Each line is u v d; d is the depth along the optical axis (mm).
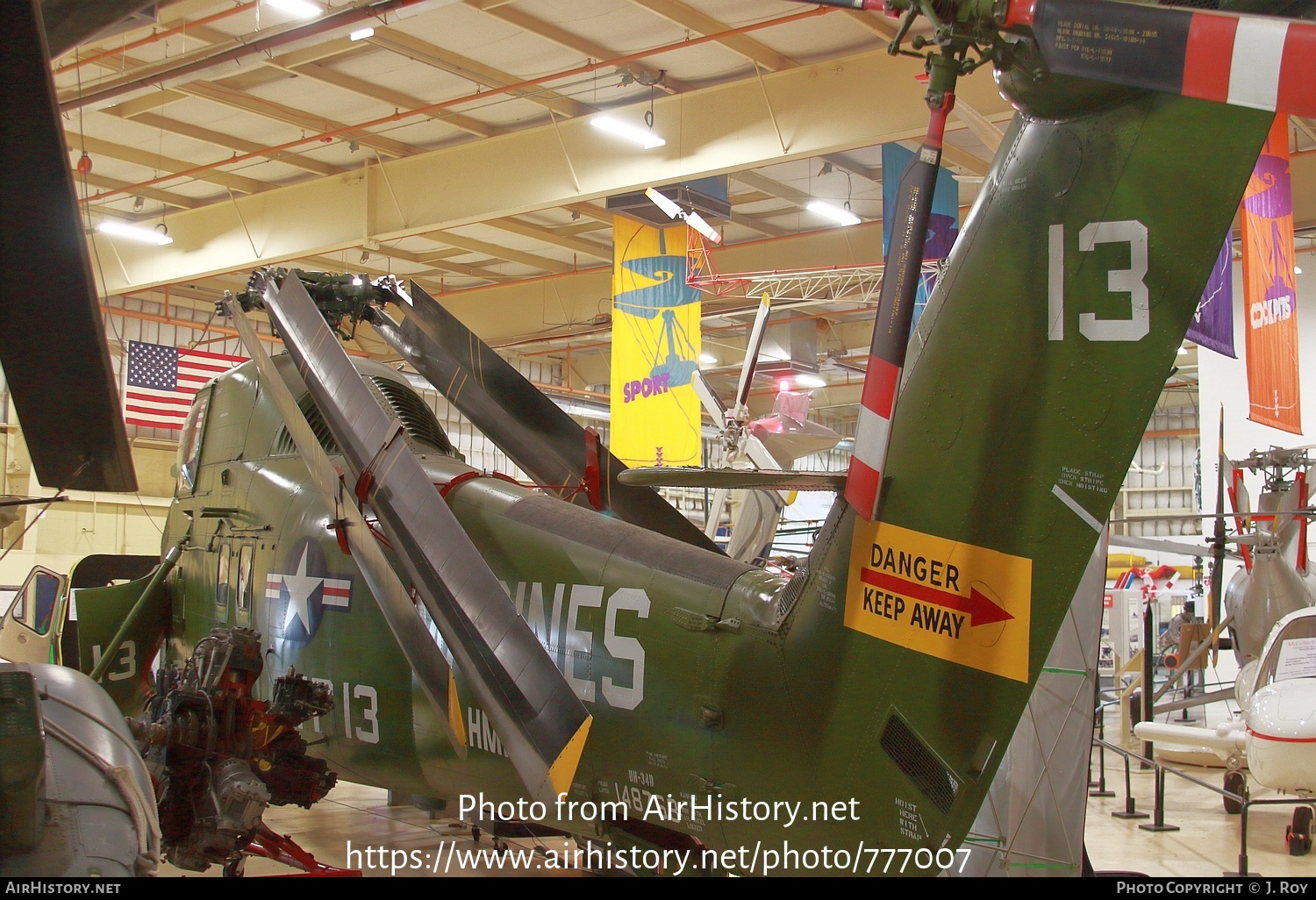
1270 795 9695
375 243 16453
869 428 3100
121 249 19188
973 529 3117
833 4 2764
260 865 6293
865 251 19906
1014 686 2986
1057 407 2947
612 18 12578
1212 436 17188
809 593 3701
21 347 2289
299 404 6367
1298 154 16422
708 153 13781
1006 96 2994
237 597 6383
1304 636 7887
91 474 2725
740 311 22766
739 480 3203
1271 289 11562
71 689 2568
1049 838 5480
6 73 1820
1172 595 18328
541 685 3463
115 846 2152
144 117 14898
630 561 4559
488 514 5246
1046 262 2992
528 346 28625
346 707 5566
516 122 15492
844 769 3492
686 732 4066
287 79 13938
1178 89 2121
